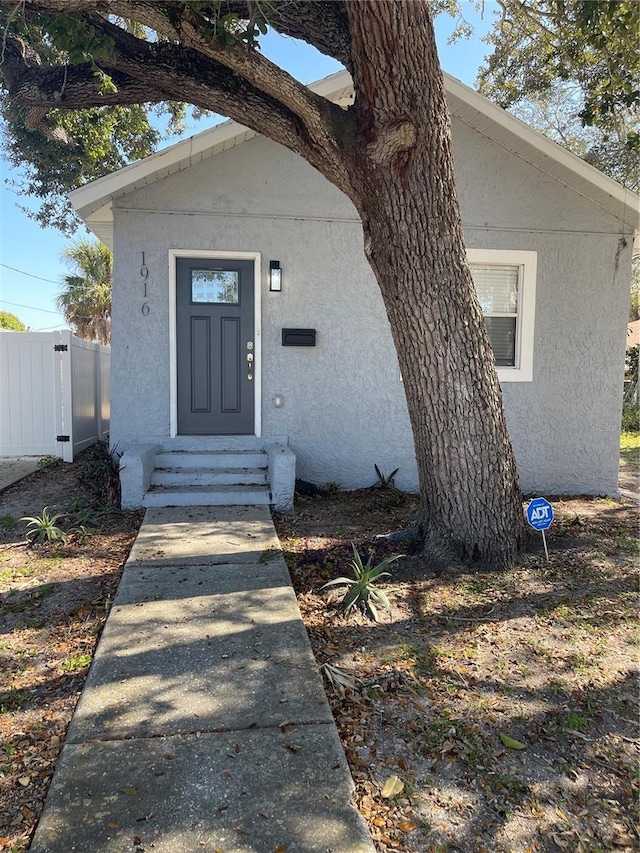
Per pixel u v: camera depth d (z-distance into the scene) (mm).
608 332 7410
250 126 4164
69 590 3957
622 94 5906
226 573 4180
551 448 7414
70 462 8109
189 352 6715
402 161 3773
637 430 15000
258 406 6809
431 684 2869
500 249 7145
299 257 6777
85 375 8953
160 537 4918
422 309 4078
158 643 3180
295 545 4867
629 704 2740
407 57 3516
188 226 6531
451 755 2369
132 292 6484
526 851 1929
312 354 6875
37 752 2359
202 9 3441
